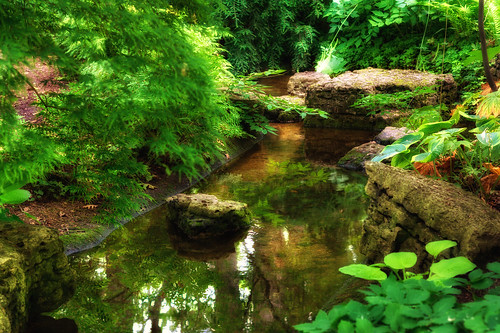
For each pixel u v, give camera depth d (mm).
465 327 1748
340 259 3783
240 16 11625
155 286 3508
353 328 1867
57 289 3357
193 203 4473
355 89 8148
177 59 2447
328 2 12336
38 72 7242
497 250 2914
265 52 12438
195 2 2826
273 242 4164
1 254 2887
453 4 9938
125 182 3910
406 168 4219
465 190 3475
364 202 5078
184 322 3018
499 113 3797
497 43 9164
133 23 2363
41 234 3285
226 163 6500
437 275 2451
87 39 2586
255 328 2900
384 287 2186
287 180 5805
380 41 10844
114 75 3078
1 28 2213
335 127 8391
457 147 3674
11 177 3096
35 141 2881
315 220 4617
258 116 7359
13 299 2791
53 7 2518
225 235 4375
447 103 8602
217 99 5527
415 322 1893
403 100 8125
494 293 2252
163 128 2512
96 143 3766
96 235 4277
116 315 3129
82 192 4543
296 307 3119
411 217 3334
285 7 11930
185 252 4051
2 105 2512
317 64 11422
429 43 10164
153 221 4695
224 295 3332
